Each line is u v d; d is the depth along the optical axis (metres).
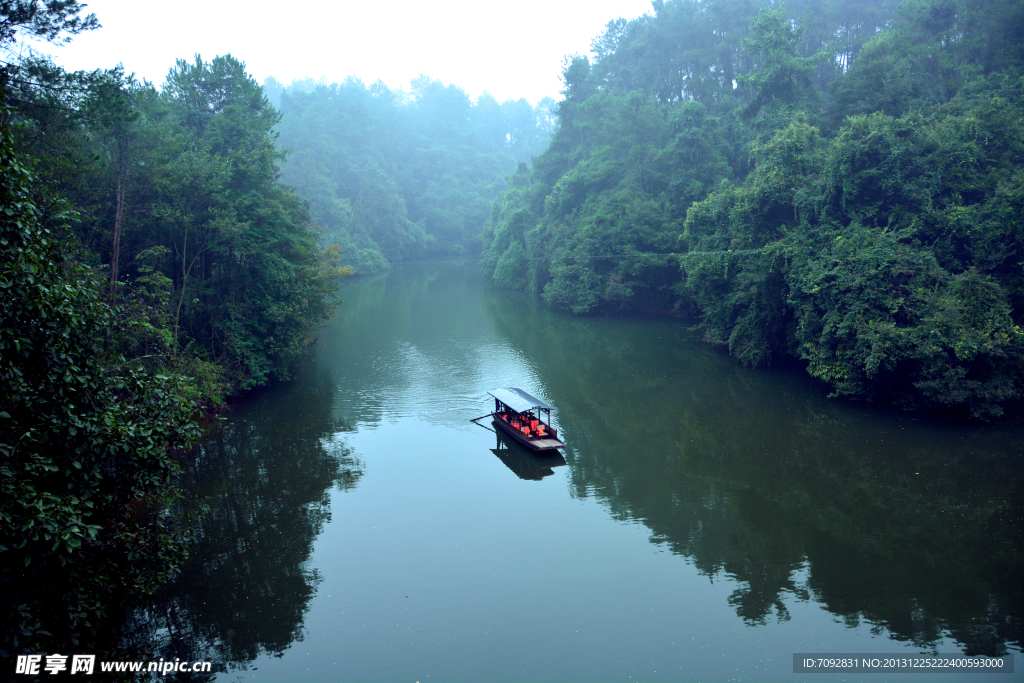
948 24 45.69
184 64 37.31
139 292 25.12
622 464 24.25
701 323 47.44
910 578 16.34
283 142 116.94
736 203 38.97
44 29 19.12
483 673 13.31
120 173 26.09
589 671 13.32
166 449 14.23
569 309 61.94
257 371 32.50
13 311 10.58
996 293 25.94
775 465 23.36
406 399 33.59
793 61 46.44
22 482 10.55
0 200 10.53
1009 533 18.06
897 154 30.14
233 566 17.55
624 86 87.06
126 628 14.76
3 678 10.77
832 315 28.88
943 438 24.58
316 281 37.25
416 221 134.25
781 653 13.79
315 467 24.55
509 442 27.17
